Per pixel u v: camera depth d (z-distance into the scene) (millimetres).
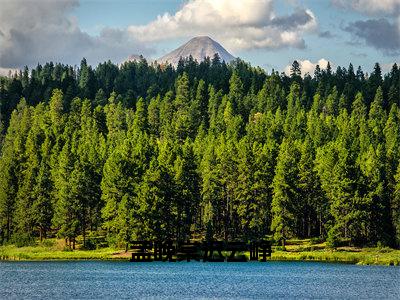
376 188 177000
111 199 170250
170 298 97062
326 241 172250
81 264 151000
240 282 116625
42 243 178750
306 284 114312
